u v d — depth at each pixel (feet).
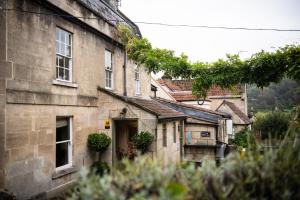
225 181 10.25
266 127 49.03
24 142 23.80
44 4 26.66
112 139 36.50
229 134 74.18
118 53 43.47
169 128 44.19
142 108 35.53
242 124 85.87
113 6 49.01
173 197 7.99
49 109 27.30
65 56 30.68
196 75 33.65
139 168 9.85
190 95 84.64
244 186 10.24
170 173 9.55
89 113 35.01
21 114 23.59
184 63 33.81
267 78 30.73
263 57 30.01
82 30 33.71
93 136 34.30
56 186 27.99
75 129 31.81
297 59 28.14
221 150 51.49
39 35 26.14
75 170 31.30
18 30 23.59
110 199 8.59
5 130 21.83
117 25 43.16
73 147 31.40
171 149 44.68
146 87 55.11
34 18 25.54
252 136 17.71
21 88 23.63
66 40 31.14
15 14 23.34
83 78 33.65
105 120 36.73
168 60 34.65
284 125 47.78
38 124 25.63
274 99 175.01
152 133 35.22
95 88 36.50
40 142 25.81
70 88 30.89
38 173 25.40
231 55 32.32
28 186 24.06
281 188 10.06
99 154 36.37
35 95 25.14
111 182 9.43
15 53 23.18
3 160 21.54
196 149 53.26
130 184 9.20
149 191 8.82
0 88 21.62
